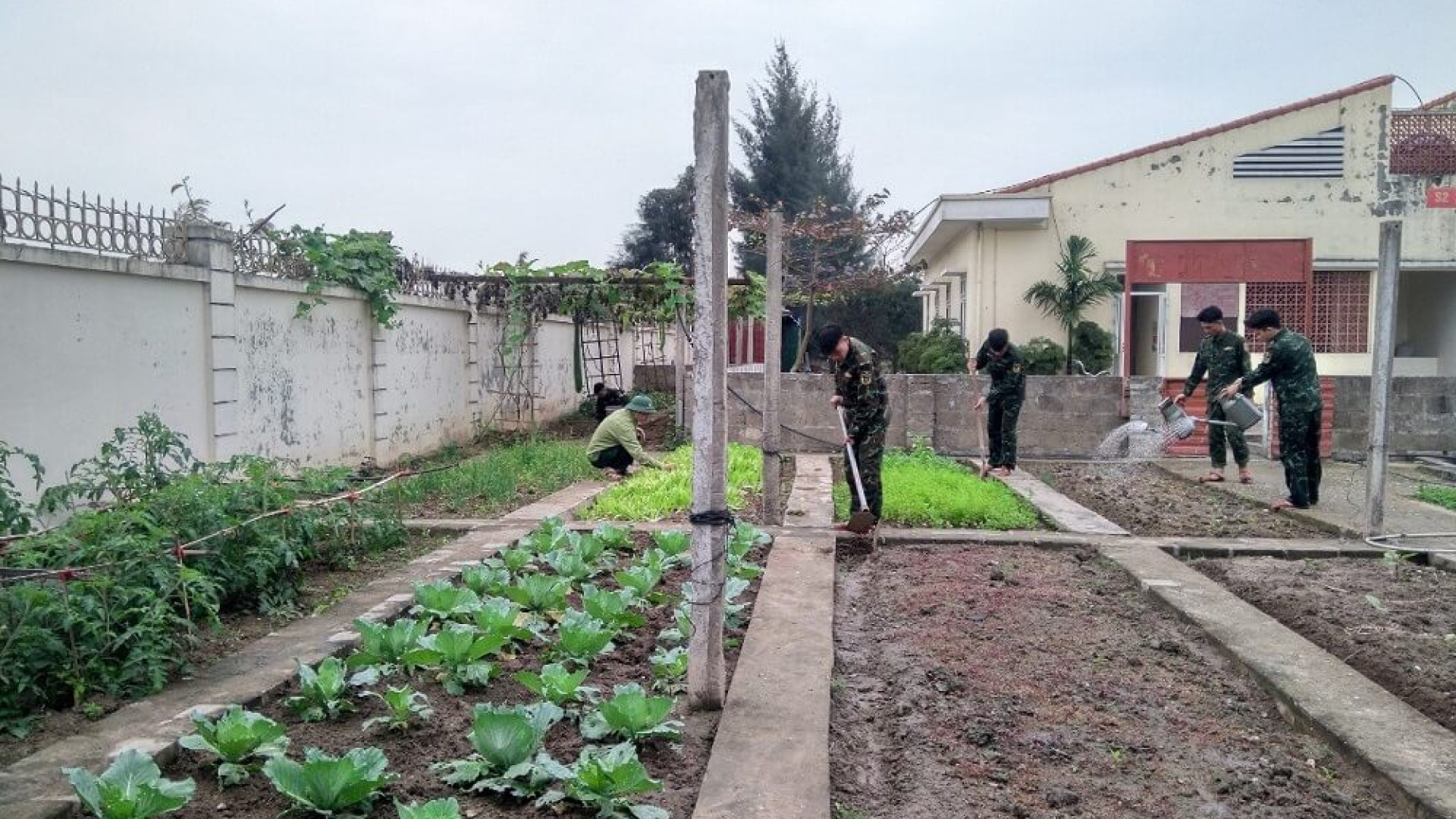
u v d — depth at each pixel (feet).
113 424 26.35
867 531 26.37
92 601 15.02
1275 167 57.77
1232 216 57.93
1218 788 12.84
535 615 18.86
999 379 36.99
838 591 22.39
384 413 42.52
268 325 33.99
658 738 13.55
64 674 14.43
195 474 21.06
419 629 16.46
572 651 16.20
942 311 77.36
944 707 15.39
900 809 12.25
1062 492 36.47
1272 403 44.50
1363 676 16.48
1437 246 57.52
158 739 13.16
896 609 20.81
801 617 19.42
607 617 17.90
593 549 23.17
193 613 18.22
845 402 27.09
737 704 14.87
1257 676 16.55
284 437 34.96
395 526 26.32
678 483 34.45
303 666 14.74
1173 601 20.65
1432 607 20.39
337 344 38.88
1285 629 18.76
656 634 18.42
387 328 41.78
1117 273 58.54
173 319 28.81
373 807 11.62
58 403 24.44
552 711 13.19
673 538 23.99
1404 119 57.31
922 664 17.25
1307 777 13.23
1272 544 26.16
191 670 15.80
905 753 13.84
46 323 24.07
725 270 14.42
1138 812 12.21
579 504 32.60
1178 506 33.37
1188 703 15.84
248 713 13.05
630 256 130.00
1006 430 37.27
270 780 11.99
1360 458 45.60
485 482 34.96
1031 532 28.25
